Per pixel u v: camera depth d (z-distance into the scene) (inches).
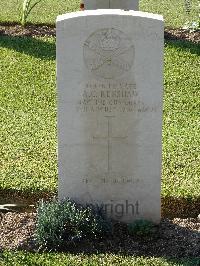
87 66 82.3
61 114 84.0
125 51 81.7
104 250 82.1
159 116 83.8
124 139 84.9
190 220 89.4
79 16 80.5
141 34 81.1
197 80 139.5
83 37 81.2
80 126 84.4
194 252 81.6
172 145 109.9
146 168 85.9
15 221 87.7
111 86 83.0
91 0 145.1
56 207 85.0
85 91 83.1
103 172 86.2
